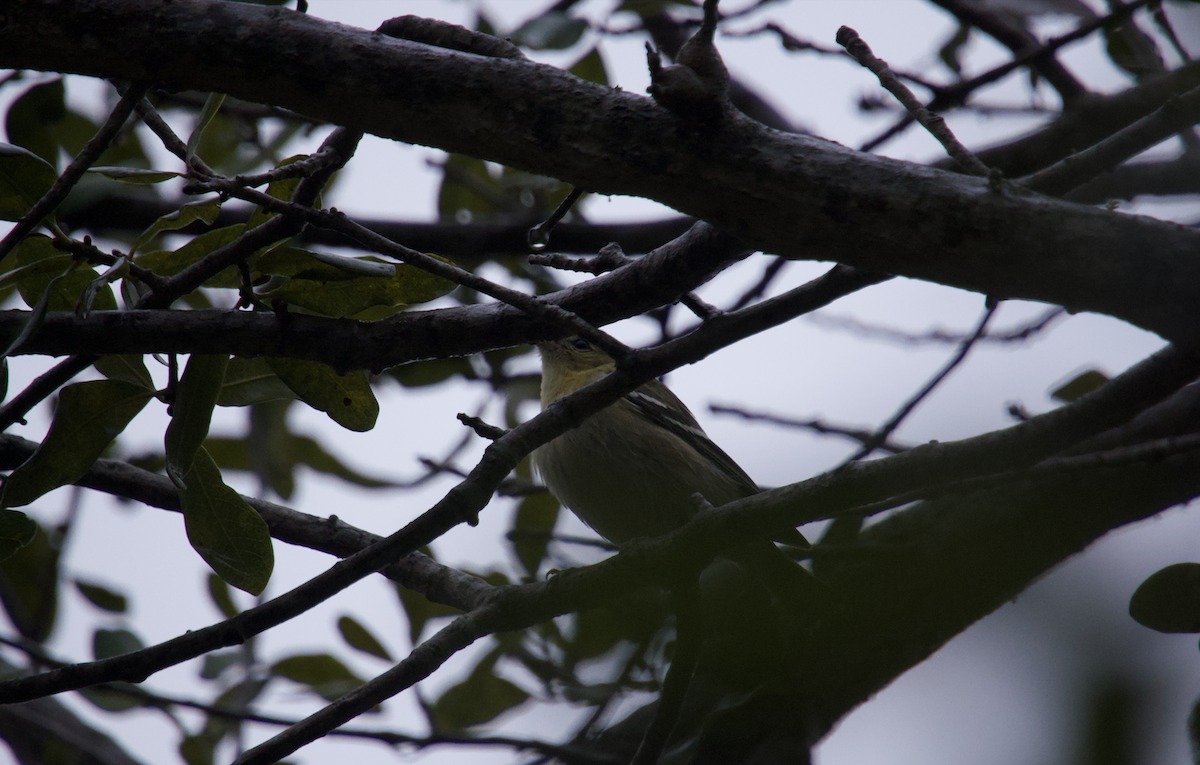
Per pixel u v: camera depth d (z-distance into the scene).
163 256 5.96
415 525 5.71
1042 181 5.31
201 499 6.10
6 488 5.84
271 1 6.88
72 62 4.91
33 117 8.95
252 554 6.14
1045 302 4.72
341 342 6.06
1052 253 4.49
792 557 8.25
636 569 6.63
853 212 4.61
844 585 6.98
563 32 9.78
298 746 5.71
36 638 10.04
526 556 10.46
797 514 6.41
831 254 4.79
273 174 5.39
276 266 5.84
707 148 4.64
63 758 10.73
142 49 4.84
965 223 4.54
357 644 9.53
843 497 6.29
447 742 7.81
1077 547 7.39
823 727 6.86
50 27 4.83
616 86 4.83
